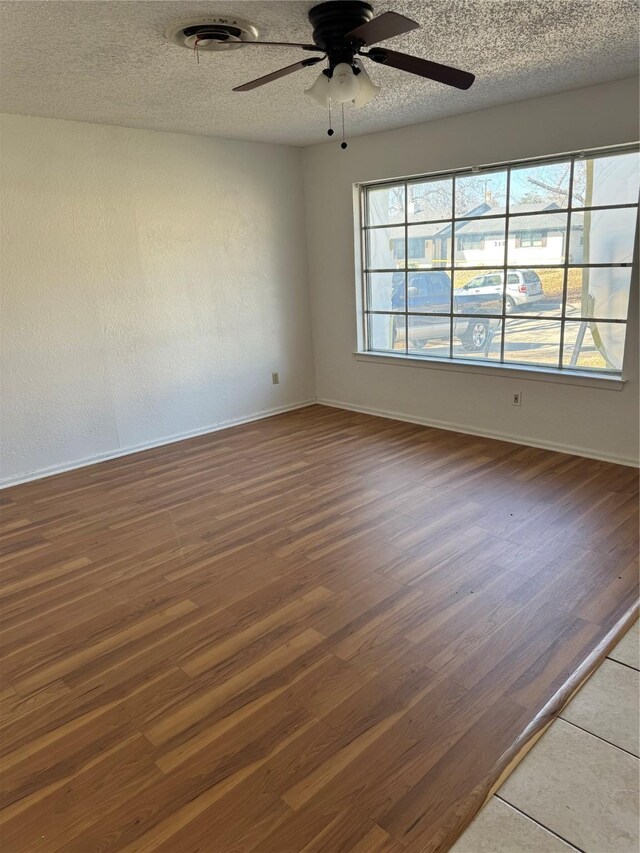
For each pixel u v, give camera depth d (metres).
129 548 3.04
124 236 4.29
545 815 1.53
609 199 3.70
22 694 2.03
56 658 2.21
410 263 4.89
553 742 1.76
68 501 3.68
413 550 2.89
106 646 2.27
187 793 1.63
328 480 3.84
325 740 1.79
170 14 2.27
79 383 4.23
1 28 2.33
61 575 2.80
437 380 4.82
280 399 5.58
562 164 3.85
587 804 1.56
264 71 2.96
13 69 2.82
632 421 3.78
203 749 1.77
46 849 1.48
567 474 3.75
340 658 2.14
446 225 4.57
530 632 2.24
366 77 2.33
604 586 2.52
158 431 4.73
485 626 2.29
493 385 4.45
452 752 1.73
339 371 5.61
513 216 4.18
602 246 3.79
